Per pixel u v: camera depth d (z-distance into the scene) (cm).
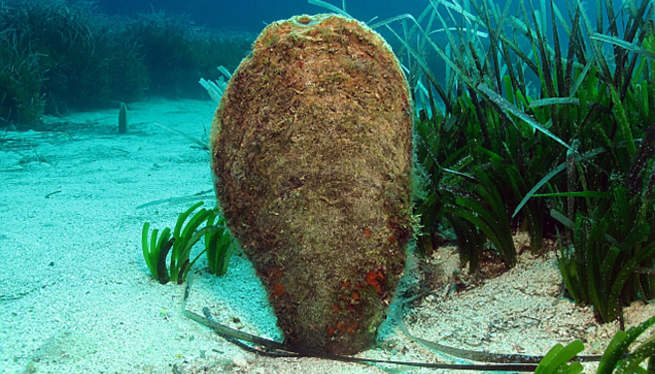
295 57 170
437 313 226
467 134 288
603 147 227
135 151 754
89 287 262
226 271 276
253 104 173
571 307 213
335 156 167
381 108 170
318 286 173
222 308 236
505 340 198
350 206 168
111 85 1359
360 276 173
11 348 201
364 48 171
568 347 151
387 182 171
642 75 279
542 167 253
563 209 237
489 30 272
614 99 214
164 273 267
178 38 1570
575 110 247
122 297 249
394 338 201
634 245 196
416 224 184
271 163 171
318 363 181
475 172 255
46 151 752
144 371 184
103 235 355
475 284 246
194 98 1587
